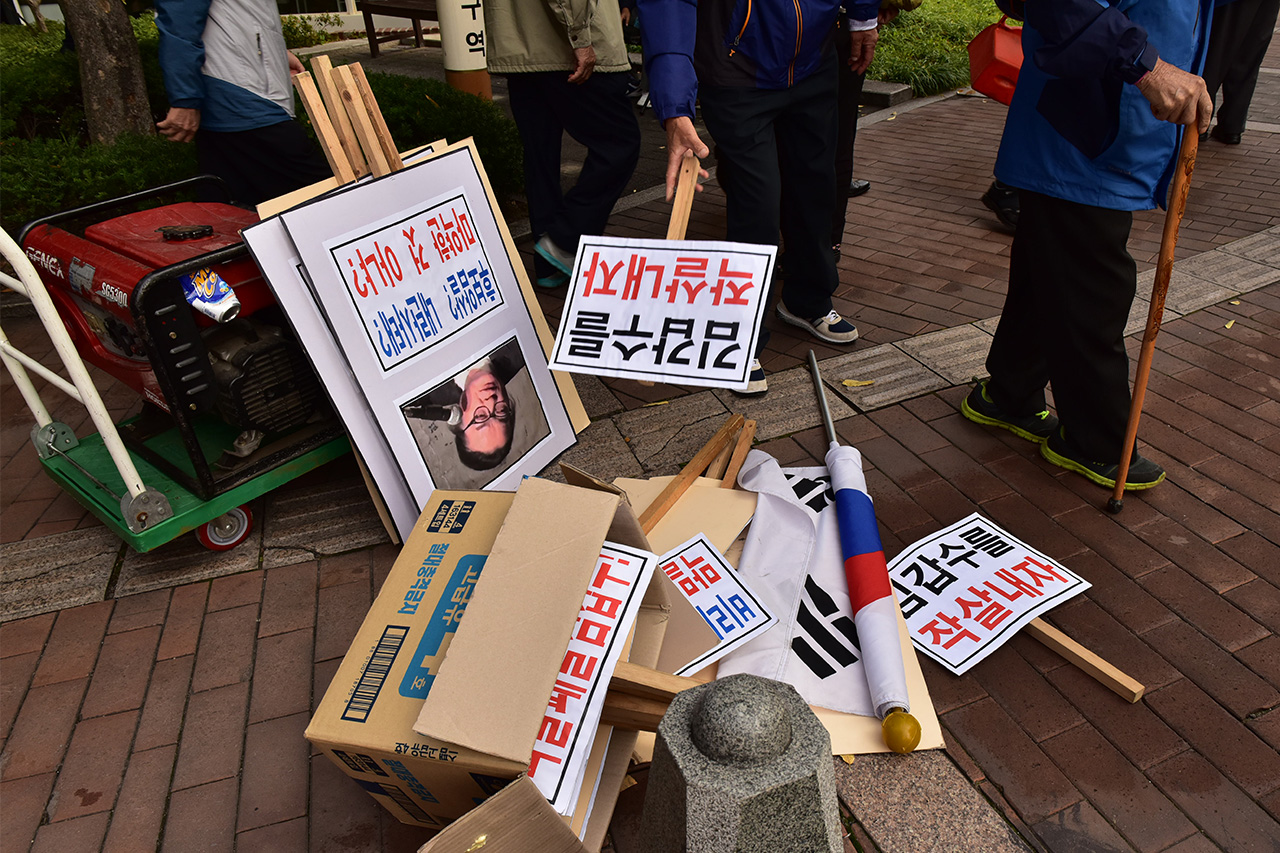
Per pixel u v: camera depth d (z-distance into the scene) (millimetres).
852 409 3613
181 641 2627
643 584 1905
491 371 3105
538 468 3283
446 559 2078
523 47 4176
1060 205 2684
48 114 6301
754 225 3504
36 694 2473
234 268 2689
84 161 5039
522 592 1818
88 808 2141
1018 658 2412
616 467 3324
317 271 2525
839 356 4039
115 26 5695
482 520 2148
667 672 2234
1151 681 2316
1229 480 3076
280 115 3805
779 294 4621
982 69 4719
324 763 2227
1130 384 3658
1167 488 3051
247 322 2865
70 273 2736
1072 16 2301
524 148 4586
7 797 2180
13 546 3074
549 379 3340
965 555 2732
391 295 2746
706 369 2484
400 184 2783
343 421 2646
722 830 1301
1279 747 2125
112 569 2938
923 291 4668
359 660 1906
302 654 2561
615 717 1934
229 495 2854
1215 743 2141
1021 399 3307
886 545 2854
